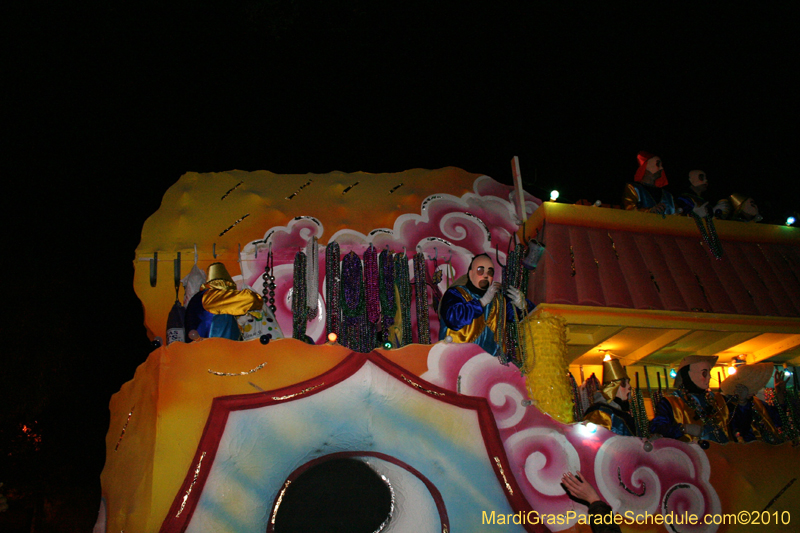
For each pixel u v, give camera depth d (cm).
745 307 459
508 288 415
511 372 384
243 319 404
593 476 370
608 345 505
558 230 448
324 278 477
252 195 484
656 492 378
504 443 363
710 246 483
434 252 496
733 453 404
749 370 468
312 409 342
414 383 363
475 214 517
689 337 488
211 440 322
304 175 502
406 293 452
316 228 484
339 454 337
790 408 479
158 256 450
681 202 527
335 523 321
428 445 350
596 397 430
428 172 524
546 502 355
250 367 342
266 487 321
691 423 439
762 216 546
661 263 458
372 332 442
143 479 318
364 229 490
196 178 485
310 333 469
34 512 866
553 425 375
